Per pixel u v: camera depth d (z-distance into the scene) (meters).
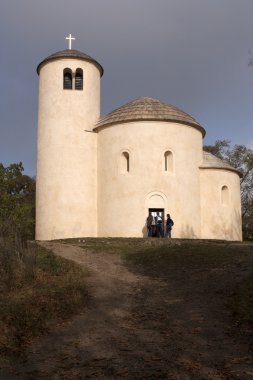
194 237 32.75
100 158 34.66
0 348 9.78
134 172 32.25
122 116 33.38
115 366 8.95
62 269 17.34
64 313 12.40
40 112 36.69
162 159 32.44
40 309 12.23
